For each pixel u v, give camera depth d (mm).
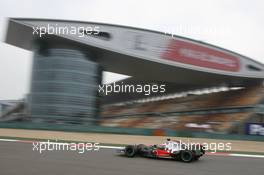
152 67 75688
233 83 81375
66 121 63031
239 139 42656
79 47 66250
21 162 13055
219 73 75375
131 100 97750
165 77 83250
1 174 10125
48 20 64750
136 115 81500
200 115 69812
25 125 47000
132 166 12891
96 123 67625
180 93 89562
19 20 64875
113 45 67688
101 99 70375
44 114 63312
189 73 77312
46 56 65500
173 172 11773
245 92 74188
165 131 43125
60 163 13164
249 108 63594
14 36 72625
